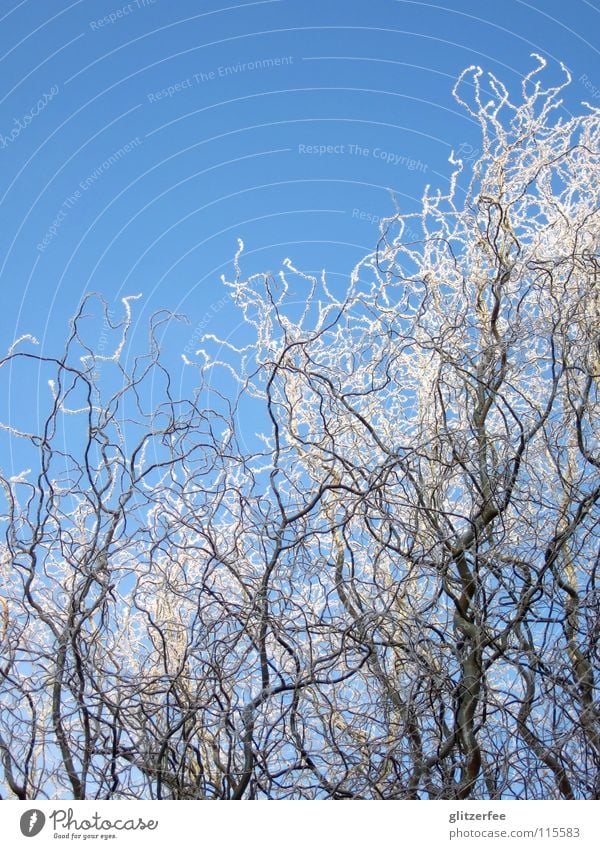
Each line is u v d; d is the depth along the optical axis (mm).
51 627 5055
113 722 5066
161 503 5332
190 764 5250
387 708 5250
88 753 4918
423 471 6270
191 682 5781
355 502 5648
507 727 5246
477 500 5586
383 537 5945
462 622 5410
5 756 4871
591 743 5023
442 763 5293
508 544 5492
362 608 5473
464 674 5285
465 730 5195
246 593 5309
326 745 5168
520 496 5805
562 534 5320
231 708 5188
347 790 5109
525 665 5215
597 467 5480
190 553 5945
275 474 5340
